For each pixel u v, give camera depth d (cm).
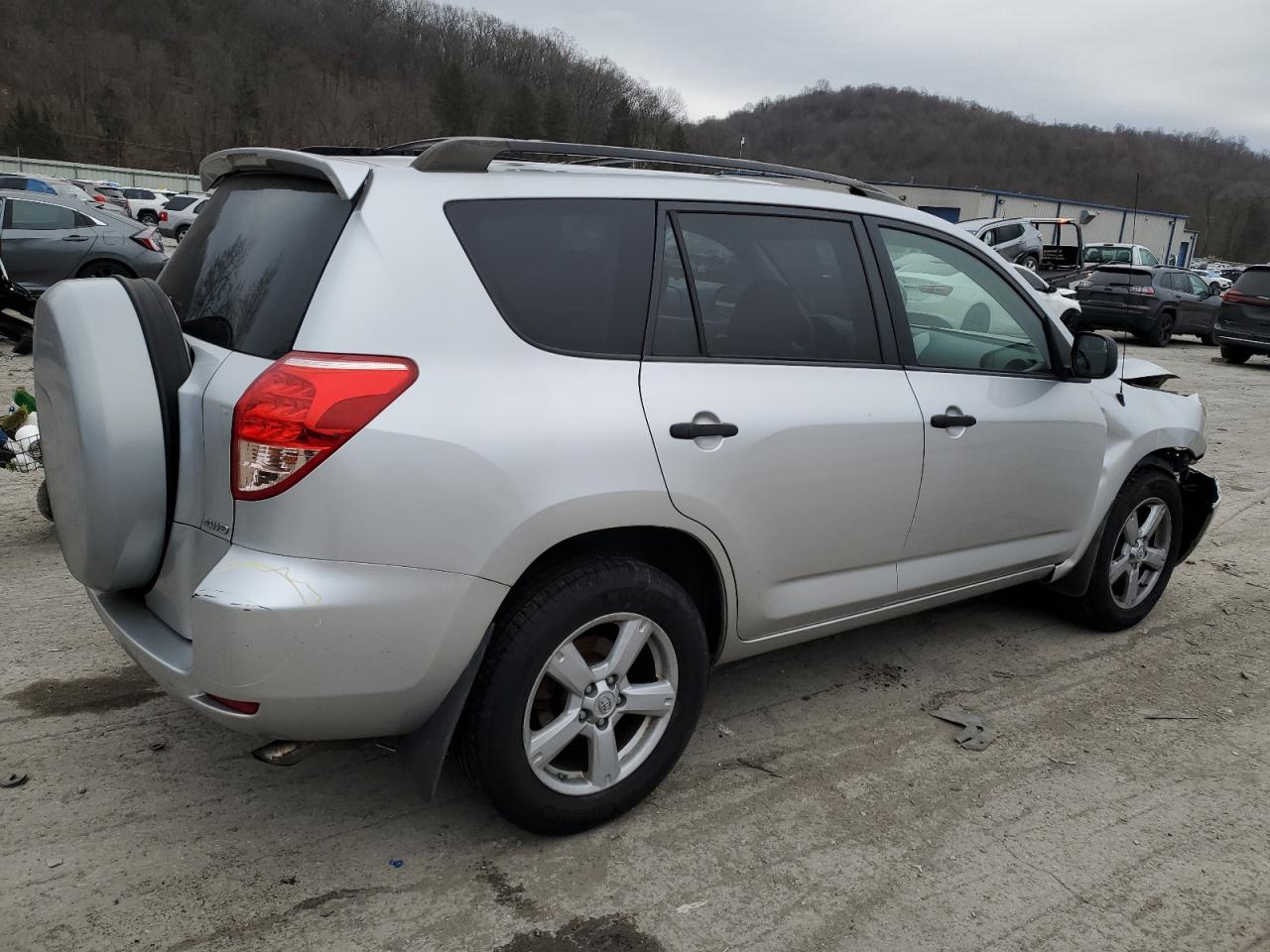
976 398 336
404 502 215
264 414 208
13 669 349
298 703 217
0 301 764
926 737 332
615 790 266
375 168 236
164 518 233
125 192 4294
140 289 236
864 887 253
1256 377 1462
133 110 10206
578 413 240
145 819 268
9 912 229
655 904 243
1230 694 375
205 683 216
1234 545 575
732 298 281
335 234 226
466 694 233
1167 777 313
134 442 225
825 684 369
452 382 224
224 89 10719
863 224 320
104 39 10962
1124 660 402
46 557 460
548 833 260
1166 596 484
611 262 259
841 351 304
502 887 247
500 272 239
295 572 210
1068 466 374
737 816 281
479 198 242
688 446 258
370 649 217
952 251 347
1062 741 334
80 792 278
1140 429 404
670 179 280
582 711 255
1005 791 300
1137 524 422
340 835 265
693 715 278
